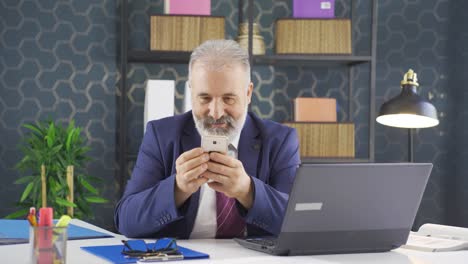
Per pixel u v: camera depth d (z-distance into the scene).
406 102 3.32
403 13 4.27
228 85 1.93
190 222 2.03
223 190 1.86
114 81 4.09
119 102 4.09
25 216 4.02
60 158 3.63
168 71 4.09
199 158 1.80
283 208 1.92
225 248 1.78
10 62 4.03
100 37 4.08
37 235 1.39
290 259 1.61
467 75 4.30
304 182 1.58
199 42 3.79
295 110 3.90
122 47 3.83
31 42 4.04
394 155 4.28
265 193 1.90
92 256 1.62
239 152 2.12
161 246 1.62
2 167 4.02
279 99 4.17
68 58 4.06
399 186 1.70
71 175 3.60
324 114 3.89
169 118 2.19
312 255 1.68
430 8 4.30
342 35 3.88
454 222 4.30
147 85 3.66
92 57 4.07
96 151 4.07
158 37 3.76
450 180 4.30
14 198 4.03
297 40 3.85
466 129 4.29
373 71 3.90
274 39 4.14
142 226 1.94
